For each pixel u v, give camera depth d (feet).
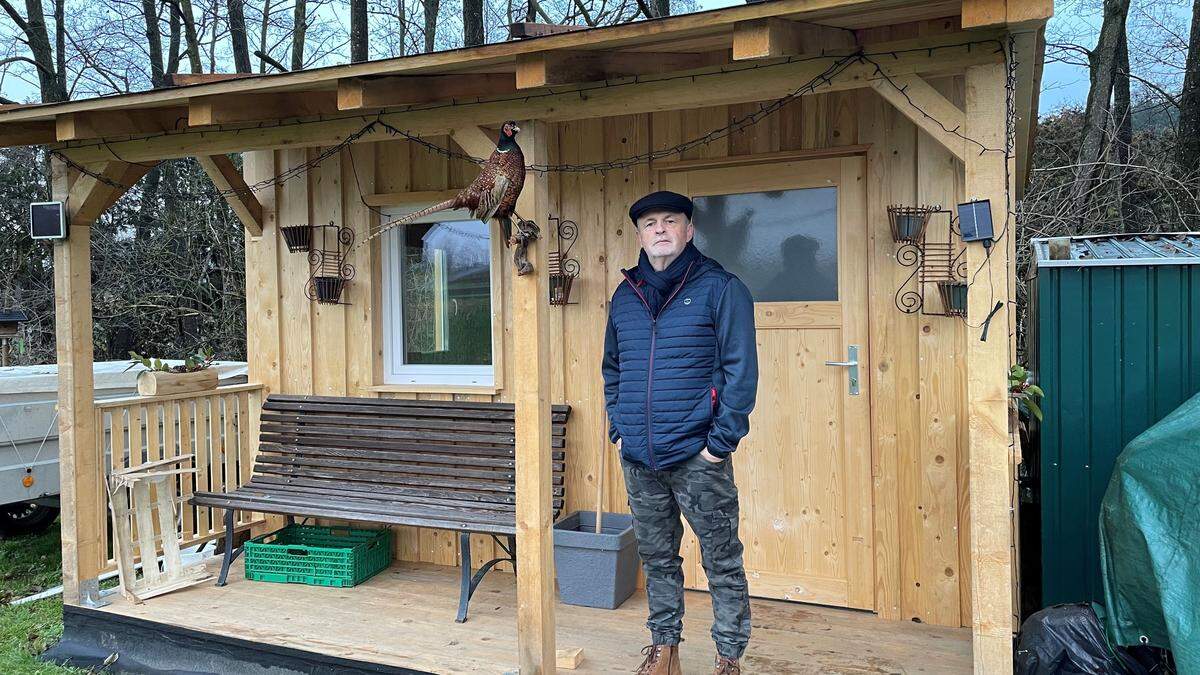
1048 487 11.26
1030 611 13.08
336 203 15.10
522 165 9.46
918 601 11.57
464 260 14.82
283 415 15.06
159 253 37.68
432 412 13.97
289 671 11.05
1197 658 7.66
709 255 12.85
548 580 9.88
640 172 12.99
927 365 11.39
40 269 38.83
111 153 12.46
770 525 12.55
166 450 13.87
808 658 10.41
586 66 9.34
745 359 8.54
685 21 8.08
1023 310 25.26
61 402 12.64
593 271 13.30
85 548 12.69
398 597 12.96
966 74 8.25
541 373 9.80
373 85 9.85
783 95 8.95
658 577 9.49
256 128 11.57
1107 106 31.55
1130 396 10.94
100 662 12.17
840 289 12.02
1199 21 31.65
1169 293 10.80
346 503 13.25
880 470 11.73
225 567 13.58
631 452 9.11
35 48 38.83
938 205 11.24
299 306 15.37
